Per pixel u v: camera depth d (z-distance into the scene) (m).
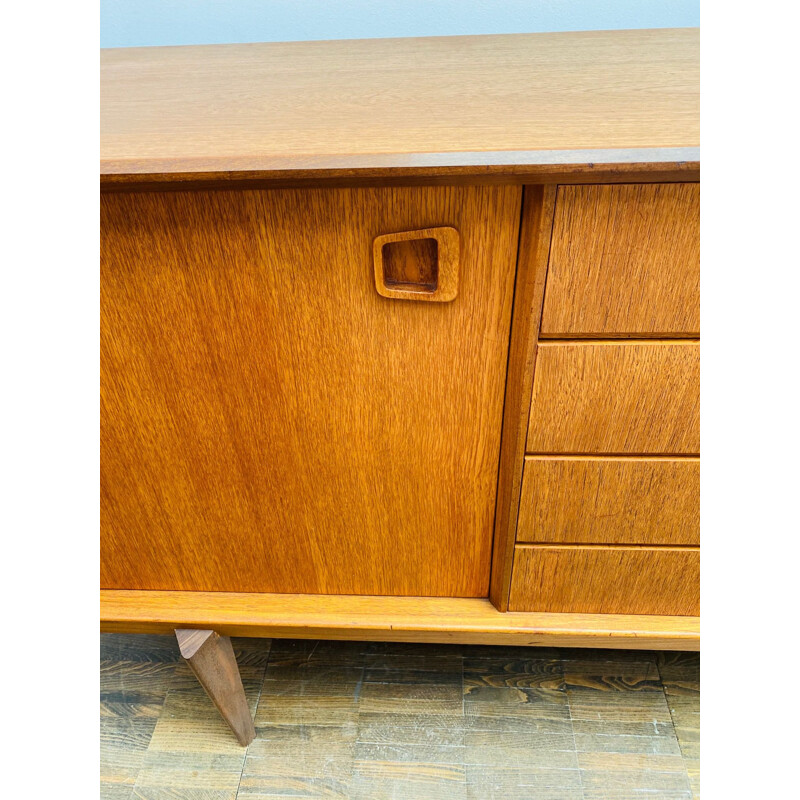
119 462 0.64
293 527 0.67
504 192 0.49
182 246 0.52
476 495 0.64
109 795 0.75
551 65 0.70
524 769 0.75
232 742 0.79
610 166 0.45
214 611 0.70
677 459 0.59
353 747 0.77
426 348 0.56
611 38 0.80
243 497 0.65
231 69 0.74
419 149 0.47
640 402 0.56
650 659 0.86
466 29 0.88
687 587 0.66
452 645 0.88
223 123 0.56
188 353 0.57
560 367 0.55
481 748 0.77
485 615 0.69
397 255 0.52
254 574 0.71
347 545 0.68
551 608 0.69
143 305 0.55
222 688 0.72
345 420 0.60
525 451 0.59
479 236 0.51
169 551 0.69
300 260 0.52
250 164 0.47
